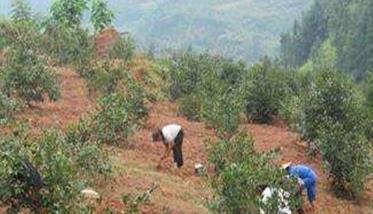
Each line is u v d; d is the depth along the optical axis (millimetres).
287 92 28016
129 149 18594
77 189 10477
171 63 32875
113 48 32938
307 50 133250
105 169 14289
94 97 24578
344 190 18891
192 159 18891
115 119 17828
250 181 12250
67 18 34938
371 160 19375
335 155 18562
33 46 24719
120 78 24438
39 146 10258
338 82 21266
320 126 19859
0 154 9617
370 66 98000
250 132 23359
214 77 27531
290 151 21422
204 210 14133
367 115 24109
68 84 26344
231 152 16562
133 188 14602
